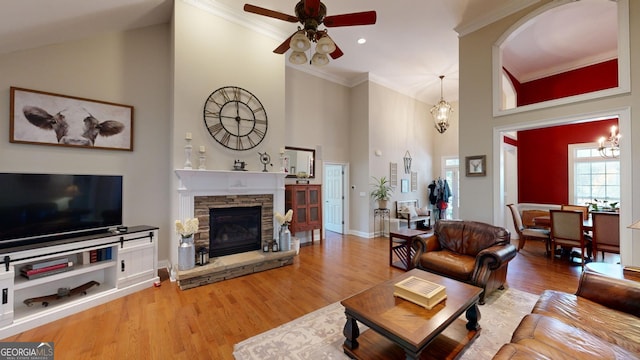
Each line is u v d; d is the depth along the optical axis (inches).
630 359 50.3
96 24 123.6
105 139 132.3
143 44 144.6
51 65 119.6
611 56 193.2
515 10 142.2
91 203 115.1
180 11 135.0
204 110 141.9
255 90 160.6
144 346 80.2
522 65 212.7
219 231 147.9
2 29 97.4
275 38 169.5
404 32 171.0
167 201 150.9
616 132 197.0
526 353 48.0
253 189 157.4
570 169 221.0
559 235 159.2
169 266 142.9
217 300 111.3
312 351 78.2
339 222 262.7
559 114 129.0
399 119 273.1
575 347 52.7
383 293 81.6
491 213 150.8
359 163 251.6
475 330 84.7
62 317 95.4
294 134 220.1
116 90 136.4
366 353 74.6
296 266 157.3
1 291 83.7
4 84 109.7
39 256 92.4
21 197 97.2
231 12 149.7
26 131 113.3
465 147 162.6
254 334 86.9
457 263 114.9
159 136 148.8
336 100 249.8
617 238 140.4
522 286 125.8
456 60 213.0
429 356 73.5
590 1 122.0
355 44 187.0
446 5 144.3
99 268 109.2
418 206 294.4
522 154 245.4
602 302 72.5
